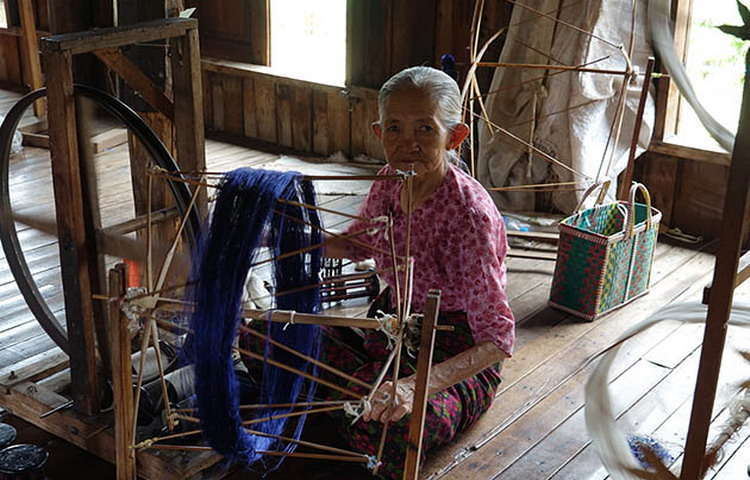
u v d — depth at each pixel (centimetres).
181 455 209
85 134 207
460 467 219
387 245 211
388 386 180
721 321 146
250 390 234
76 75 292
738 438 231
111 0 283
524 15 398
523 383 263
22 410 238
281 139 536
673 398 254
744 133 136
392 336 170
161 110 240
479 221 198
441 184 202
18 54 636
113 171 477
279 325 199
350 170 484
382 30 471
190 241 230
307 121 519
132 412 194
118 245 224
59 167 202
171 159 225
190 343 206
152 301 180
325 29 535
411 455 174
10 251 242
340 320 171
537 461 223
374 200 212
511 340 193
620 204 330
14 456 204
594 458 225
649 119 396
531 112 402
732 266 142
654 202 413
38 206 414
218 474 212
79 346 218
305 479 214
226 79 549
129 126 217
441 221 201
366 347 222
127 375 190
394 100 190
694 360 277
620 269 311
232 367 175
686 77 145
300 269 195
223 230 172
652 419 242
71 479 218
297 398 221
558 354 283
